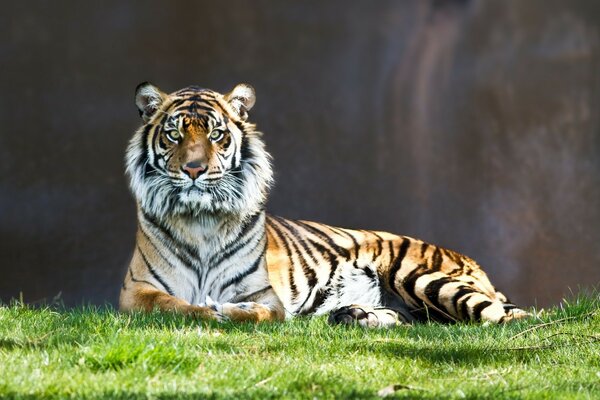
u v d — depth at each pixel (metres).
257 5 19.97
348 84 19.86
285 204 18.97
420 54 19.89
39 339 5.59
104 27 19.39
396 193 19.06
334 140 19.50
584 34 19.30
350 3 20.06
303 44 20.00
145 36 19.53
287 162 19.23
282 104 19.64
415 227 18.73
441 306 8.55
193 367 5.07
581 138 18.83
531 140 18.97
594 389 5.07
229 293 8.07
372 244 9.23
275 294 8.23
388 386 4.89
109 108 19.14
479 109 19.34
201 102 8.08
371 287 9.11
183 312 7.27
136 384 4.71
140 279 8.04
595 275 17.62
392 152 19.42
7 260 17.34
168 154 7.92
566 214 18.34
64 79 19.05
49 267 17.48
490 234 18.47
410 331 6.90
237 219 8.06
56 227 18.03
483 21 19.73
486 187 18.80
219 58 19.75
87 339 5.61
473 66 19.59
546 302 17.41
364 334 6.64
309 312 8.98
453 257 9.24
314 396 4.66
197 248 8.00
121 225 18.39
